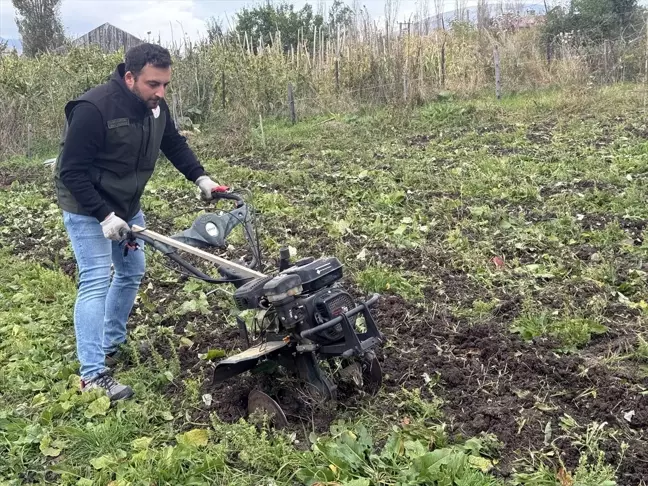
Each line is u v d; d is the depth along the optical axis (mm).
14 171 12727
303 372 3826
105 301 4332
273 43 18812
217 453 3521
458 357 4441
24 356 4914
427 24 19094
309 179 9812
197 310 5570
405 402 3900
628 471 3289
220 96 16344
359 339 3736
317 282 3721
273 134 14016
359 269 6188
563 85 15789
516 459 3412
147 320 5461
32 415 4152
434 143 11922
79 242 4211
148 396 4191
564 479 3160
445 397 4020
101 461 3551
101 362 4277
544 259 6168
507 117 13531
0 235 8320
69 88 15172
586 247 6355
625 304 5125
